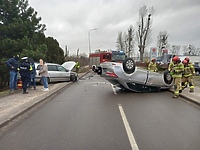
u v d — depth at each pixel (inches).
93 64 1396.4
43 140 194.9
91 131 217.5
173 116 276.4
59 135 207.0
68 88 577.9
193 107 331.0
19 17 809.5
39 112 301.3
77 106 339.0
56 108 326.0
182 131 217.5
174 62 422.0
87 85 648.4
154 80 477.7
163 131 217.2
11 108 308.0
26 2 857.5
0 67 733.3
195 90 492.1
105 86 616.7
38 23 880.3
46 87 494.9
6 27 759.1
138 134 208.2
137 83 468.8
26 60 452.8
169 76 496.4
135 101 379.9
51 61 1179.3
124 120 256.4
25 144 186.4
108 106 336.8
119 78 450.9
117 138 197.8
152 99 400.5
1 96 416.8
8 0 784.3
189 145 182.1
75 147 178.7
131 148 175.9
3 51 748.0
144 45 1684.3
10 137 203.6
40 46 835.4
